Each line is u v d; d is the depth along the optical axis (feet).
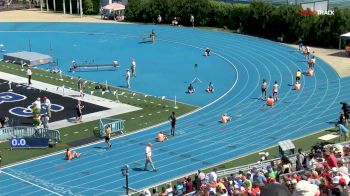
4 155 160.45
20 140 164.66
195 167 150.41
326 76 240.12
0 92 216.95
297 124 182.50
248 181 89.66
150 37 312.29
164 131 178.40
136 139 171.73
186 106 203.62
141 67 258.78
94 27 350.84
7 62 266.36
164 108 201.36
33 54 268.21
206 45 302.45
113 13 376.48
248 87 225.35
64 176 145.89
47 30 342.64
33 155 160.15
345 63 262.88
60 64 264.11
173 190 112.16
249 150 161.68
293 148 147.02
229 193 88.48
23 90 220.02
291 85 226.79
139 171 148.46
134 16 370.94
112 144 167.94
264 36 327.88
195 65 254.47
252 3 331.77
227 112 195.83
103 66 256.11
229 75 244.42
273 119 187.62
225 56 277.85
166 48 296.30
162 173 146.92
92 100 209.26
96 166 152.15
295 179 76.33
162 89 224.94
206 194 83.87
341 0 381.81
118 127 176.76
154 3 365.81
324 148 117.91
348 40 295.07
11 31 339.98
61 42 312.09
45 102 188.55
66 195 135.03
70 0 398.01
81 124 184.03
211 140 170.19
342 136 168.45
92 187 139.13
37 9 420.77
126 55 282.36
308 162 101.09
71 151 160.15
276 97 205.77
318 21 304.71
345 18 298.76
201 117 191.31
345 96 211.20
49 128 179.83
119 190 137.08
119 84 231.91
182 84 231.71
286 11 316.60
